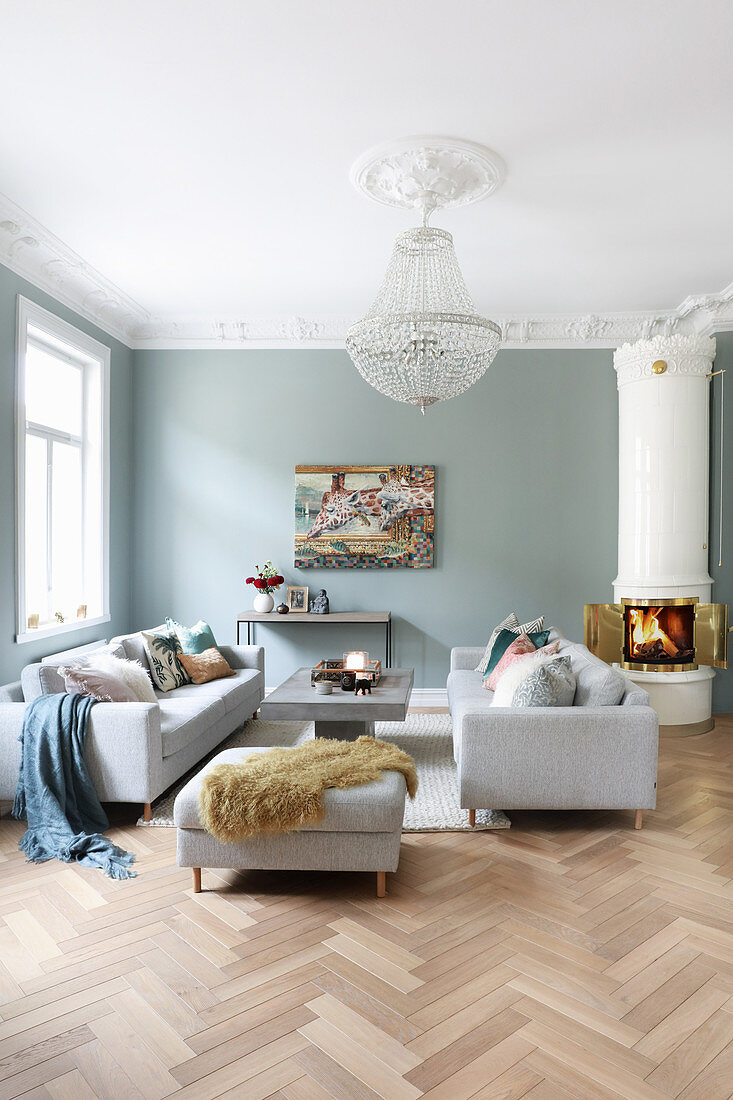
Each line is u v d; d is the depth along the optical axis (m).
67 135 3.29
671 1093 1.86
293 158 3.50
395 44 2.68
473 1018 2.12
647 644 5.54
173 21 2.56
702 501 5.56
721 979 2.33
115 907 2.80
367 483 6.07
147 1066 1.94
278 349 6.12
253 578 5.96
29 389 5.09
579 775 3.42
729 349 5.76
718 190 3.81
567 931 2.60
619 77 2.87
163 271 5.02
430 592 6.10
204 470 6.16
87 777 3.51
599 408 6.05
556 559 6.07
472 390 6.07
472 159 3.45
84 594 5.62
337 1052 1.99
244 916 2.72
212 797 2.81
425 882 2.99
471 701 4.30
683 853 3.27
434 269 3.85
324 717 3.95
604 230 4.32
